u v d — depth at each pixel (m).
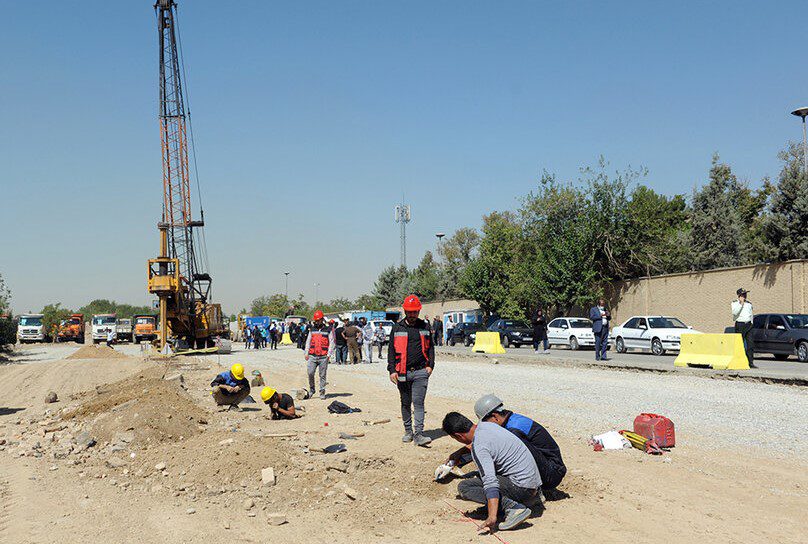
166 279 35.03
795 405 13.02
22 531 6.21
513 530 6.00
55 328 69.38
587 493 7.04
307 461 8.39
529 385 17.47
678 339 27.77
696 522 6.13
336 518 6.43
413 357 9.52
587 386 16.88
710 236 48.84
